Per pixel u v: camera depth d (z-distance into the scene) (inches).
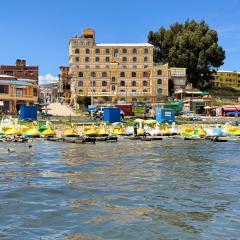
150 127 3208.7
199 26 6658.5
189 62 6363.2
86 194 996.6
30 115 3722.9
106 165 1489.9
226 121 4168.3
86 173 1306.6
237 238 681.0
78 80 6225.4
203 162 1588.3
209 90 6560.0
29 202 917.8
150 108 4955.7
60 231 717.3
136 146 2255.2
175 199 947.3
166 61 6658.5
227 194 997.8
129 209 859.4
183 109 5290.4
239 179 1205.1
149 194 996.6
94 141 2447.1
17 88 4909.0
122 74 6269.7
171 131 3016.7
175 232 711.7
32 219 786.2
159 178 1217.4
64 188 1065.5
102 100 5935.0
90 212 835.4
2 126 2746.1
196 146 2277.3
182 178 1219.2
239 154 1876.2
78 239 678.5
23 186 1092.5
